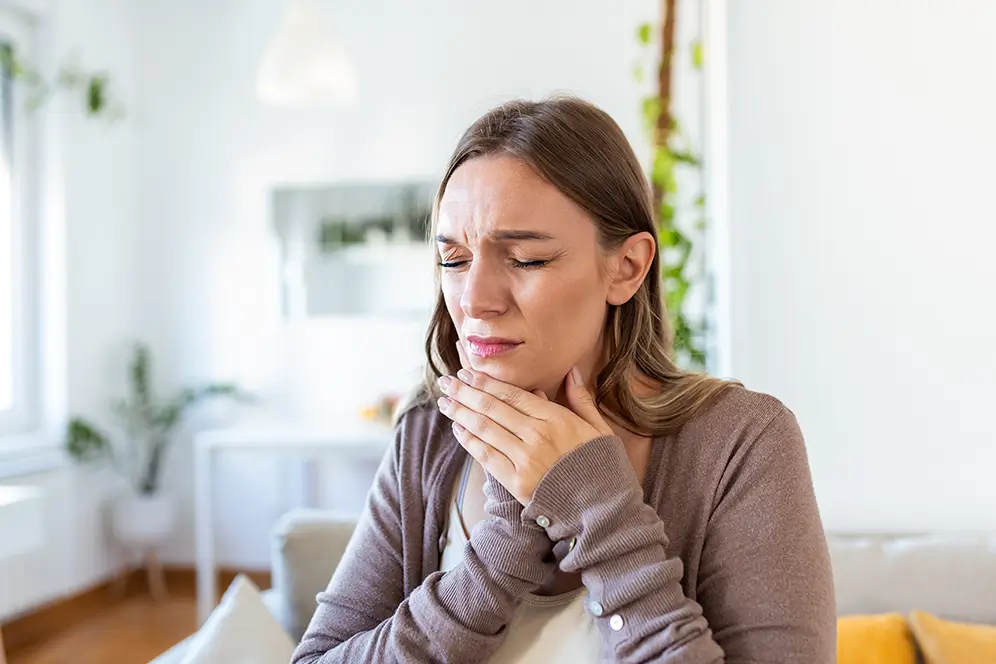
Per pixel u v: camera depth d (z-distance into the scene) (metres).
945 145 1.56
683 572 0.76
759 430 0.80
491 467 0.79
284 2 3.78
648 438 0.84
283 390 3.80
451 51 3.68
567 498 0.76
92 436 3.40
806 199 1.62
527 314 0.76
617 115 3.55
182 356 3.86
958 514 1.55
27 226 3.36
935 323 1.57
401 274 3.73
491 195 0.75
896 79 1.58
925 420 1.57
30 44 3.35
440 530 0.90
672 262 2.66
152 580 3.63
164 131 3.87
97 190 3.60
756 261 1.64
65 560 3.32
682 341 2.08
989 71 1.54
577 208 0.76
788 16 1.63
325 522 1.63
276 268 3.80
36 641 3.07
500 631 0.78
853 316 1.60
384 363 3.74
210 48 3.83
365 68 3.75
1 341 3.26
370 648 0.81
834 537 1.52
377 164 3.74
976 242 1.55
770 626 0.73
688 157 2.29
